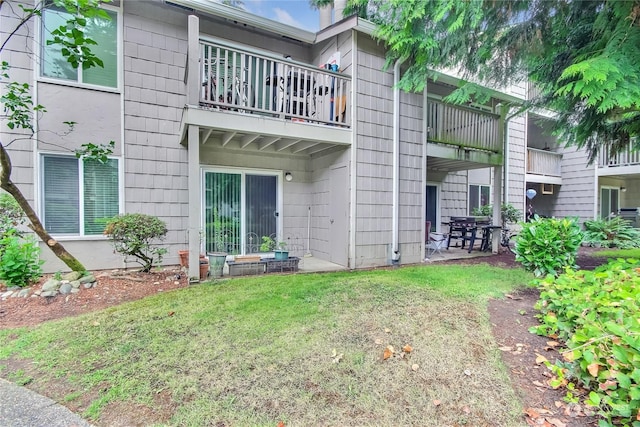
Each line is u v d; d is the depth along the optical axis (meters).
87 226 5.71
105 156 5.11
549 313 3.19
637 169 11.05
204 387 2.33
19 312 3.78
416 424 2.04
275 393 2.28
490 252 8.55
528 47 5.03
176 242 6.44
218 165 6.84
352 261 6.33
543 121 10.07
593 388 2.24
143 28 6.07
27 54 5.29
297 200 7.78
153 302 3.89
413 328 3.18
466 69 5.92
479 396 2.29
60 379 2.46
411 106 7.04
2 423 2.02
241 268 5.51
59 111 5.48
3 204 4.80
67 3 3.48
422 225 7.28
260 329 3.14
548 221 5.54
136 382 2.39
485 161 8.34
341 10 8.31
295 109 6.24
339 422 2.04
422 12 4.57
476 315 3.51
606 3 4.21
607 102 3.80
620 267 3.47
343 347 2.84
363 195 6.47
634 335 2.01
